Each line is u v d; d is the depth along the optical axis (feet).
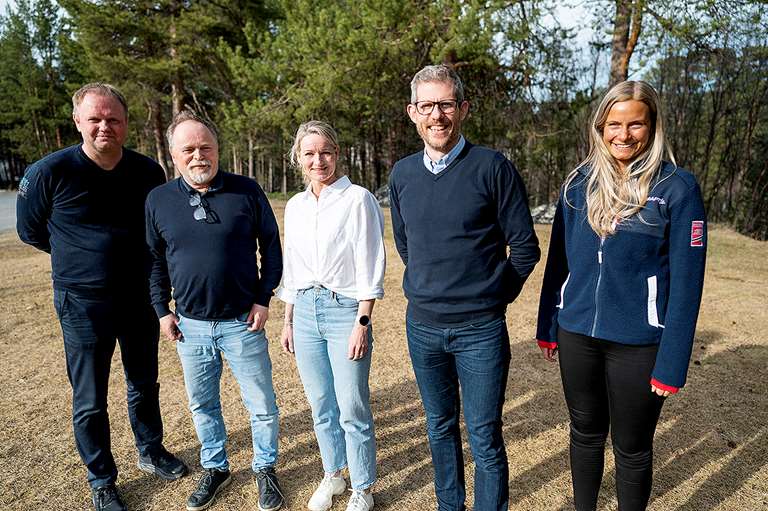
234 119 45.98
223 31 53.42
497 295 6.08
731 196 52.19
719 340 14.60
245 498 7.98
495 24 29.17
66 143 120.67
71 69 113.70
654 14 26.55
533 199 64.28
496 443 6.46
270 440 7.86
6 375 12.51
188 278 7.00
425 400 6.77
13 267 25.77
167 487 8.27
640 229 5.50
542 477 8.50
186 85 60.85
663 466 8.73
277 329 15.92
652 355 5.67
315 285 7.04
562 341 6.29
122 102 7.08
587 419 6.39
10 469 8.74
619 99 5.46
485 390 6.23
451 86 5.69
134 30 52.60
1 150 133.69
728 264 25.39
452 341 6.23
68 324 7.32
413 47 33.22
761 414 10.37
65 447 9.41
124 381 12.08
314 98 38.45
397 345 14.49
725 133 52.26
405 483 8.36
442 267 6.05
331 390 7.54
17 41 112.68
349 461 7.44
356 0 35.88
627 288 5.66
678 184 5.35
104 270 7.29
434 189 5.98
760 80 47.26
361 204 6.77
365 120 56.80
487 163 5.76
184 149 6.64
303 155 6.81
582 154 46.16
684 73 50.14
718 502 7.76
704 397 11.12
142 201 7.60
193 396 7.66
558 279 6.54
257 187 7.41
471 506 7.79
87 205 7.09
